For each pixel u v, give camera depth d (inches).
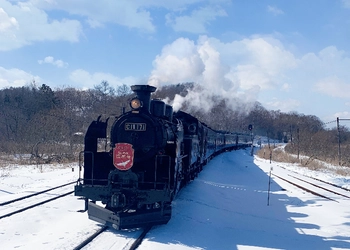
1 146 1395.2
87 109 2005.4
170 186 379.6
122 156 358.6
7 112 1808.6
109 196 355.6
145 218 351.6
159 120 392.2
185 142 573.0
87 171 392.5
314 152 1708.9
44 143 1321.4
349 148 1700.3
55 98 1978.3
